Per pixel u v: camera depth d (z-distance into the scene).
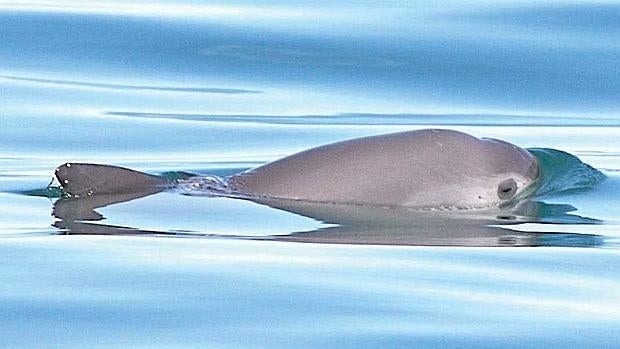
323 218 29.55
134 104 42.62
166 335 21.56
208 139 39.41
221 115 41.91
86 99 42.81
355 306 23.17
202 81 45.12
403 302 23.44
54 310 22.67
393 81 45.38
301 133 40.28
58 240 27.09
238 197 31.02
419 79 45.47
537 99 44.22
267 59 46.78
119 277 24.52
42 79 44.50
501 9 50.59
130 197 30.72
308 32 48.59
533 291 24.28
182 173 33.28
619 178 34.59
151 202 30.30
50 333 21.58
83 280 24.31
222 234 27.86
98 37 47.94
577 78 45.59
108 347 20.97
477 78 45.56
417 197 31.19
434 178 31.52
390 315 22.73
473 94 44.50
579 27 48.84
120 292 23.66
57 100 42.53
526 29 48.75
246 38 48.09
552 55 46.97
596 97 44.41
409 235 28.33
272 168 32.00
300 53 47.12
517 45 47.62
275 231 28.30
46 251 26.20
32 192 31.92
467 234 28.59
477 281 24.86
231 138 39.56
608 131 41.09
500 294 24.08
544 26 48.94
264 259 25.89
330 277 24.77
